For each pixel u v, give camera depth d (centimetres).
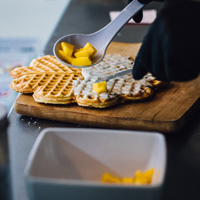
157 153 70
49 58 153
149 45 77
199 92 121
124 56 148
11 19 335
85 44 120
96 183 58
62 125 109
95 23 207
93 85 114
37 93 114
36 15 351
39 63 146
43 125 108
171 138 101
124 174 75
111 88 117
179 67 73
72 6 236
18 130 105
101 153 75
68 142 74
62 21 210
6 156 62
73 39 120
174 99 116
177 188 79
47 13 348
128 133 72
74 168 76
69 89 118
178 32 72
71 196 59
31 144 97
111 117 105
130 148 73
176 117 103
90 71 131
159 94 120
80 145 74
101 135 73
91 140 74
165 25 73
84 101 109
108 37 116
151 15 208
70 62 113
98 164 76
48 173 70
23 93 121
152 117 104
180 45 71
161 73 77
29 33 327
